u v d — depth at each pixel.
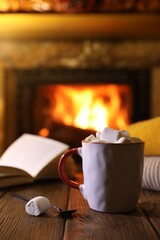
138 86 2.48
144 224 0.52
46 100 2.50
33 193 0.77
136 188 0.58
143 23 2.21
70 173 0.92
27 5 2.05
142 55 2.47
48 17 2.10
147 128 0.79
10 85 2.49
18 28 2.28
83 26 2.26
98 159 0.57
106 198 0.58
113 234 0.47
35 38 2.46
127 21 2.18
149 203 0.65
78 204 0.65
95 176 0.58
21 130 2.49
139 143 0.58
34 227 0.51
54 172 0.92
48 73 2.48
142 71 2.48
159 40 2.46
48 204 0.58
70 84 2.49
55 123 2.51
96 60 2.47
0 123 2.47
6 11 2.04
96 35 2.43
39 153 0.96
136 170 0.58
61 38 2.46
